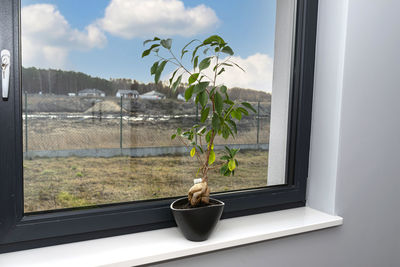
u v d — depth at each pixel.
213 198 1.13
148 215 1.02
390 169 1.33
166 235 1.00
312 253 1.20
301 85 1.26
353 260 1.29
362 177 1.25
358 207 1.27
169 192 1.08
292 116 1.29
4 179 0.82
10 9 0.80
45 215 0.89
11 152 0.83
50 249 0.89
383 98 1.26
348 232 1.26
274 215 1.22
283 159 1.31
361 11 1.16
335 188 1.20
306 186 1.33
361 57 1.18
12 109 0.82
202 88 0.89
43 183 0.89
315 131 1.27
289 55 1.28
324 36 1.22
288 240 1.14
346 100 1.17
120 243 0.94
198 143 1.12
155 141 1.04
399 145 1.34
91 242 0.94
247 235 1.01
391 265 1.41
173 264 0.94
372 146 1.26
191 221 0.91
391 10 1.24
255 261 1.08
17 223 0.85
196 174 1.13
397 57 1.28
